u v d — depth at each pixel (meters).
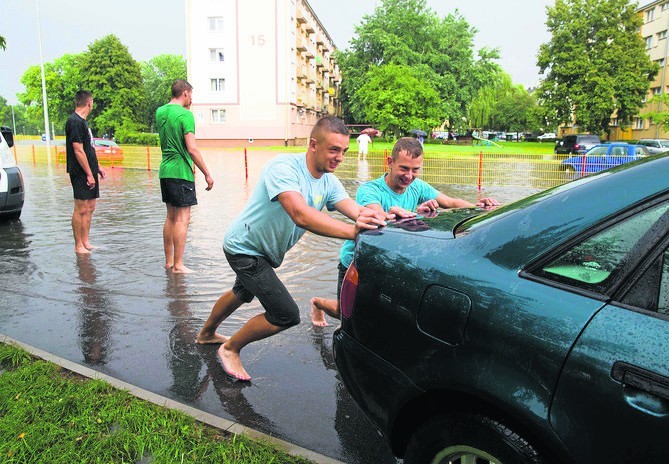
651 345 1.51
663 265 1.59
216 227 8.72
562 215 1.86
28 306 4.86
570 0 46.41
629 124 47.56
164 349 3.99
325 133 2.75
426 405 2.06
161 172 5.80
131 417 2.89
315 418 3.08
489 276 1.87
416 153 3.26
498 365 1.75
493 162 18.44
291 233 3.11
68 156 6.55
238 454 2.64
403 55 53.78
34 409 2.94
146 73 89.56
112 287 5.43
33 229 8.37
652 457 1.46
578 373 1.59
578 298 1.69
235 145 48.53
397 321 2.08
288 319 3.21
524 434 1.74
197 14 46.72
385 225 2.47
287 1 46.62
